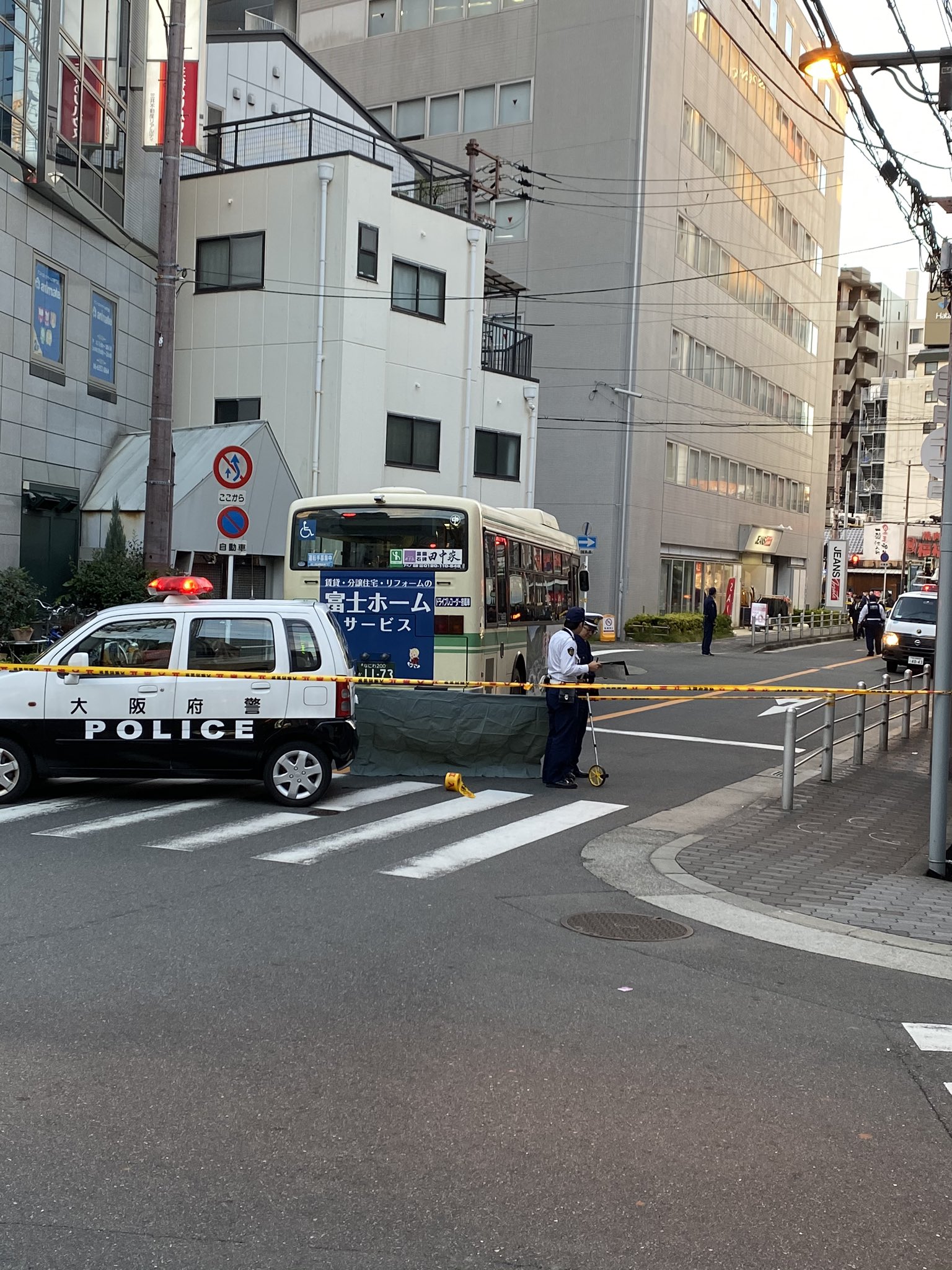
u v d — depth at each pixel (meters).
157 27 20.94
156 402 15.10
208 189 26.78
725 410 49.69
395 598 14.52
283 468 23.84
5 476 19.98
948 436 8.83
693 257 45.12
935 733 8.86
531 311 41.41
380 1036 5.18
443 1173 3.94
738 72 48.91
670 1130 4.34
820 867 9.02
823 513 66.38
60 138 20.53
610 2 40.06
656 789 12.43
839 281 84.31
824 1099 4.70
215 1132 4.18
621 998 5.84
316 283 25.64
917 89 10.62
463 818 10.43
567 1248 3.50
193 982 5.80
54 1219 3.56
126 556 21.25
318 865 8.44
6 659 17.11
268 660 10.70
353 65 45.84
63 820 9.77
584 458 40.66
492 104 42.62
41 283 20.86
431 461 29.30
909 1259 3.51
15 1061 4.76
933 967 6.61
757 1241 3.58
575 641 12.29
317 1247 3.45
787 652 36.91
